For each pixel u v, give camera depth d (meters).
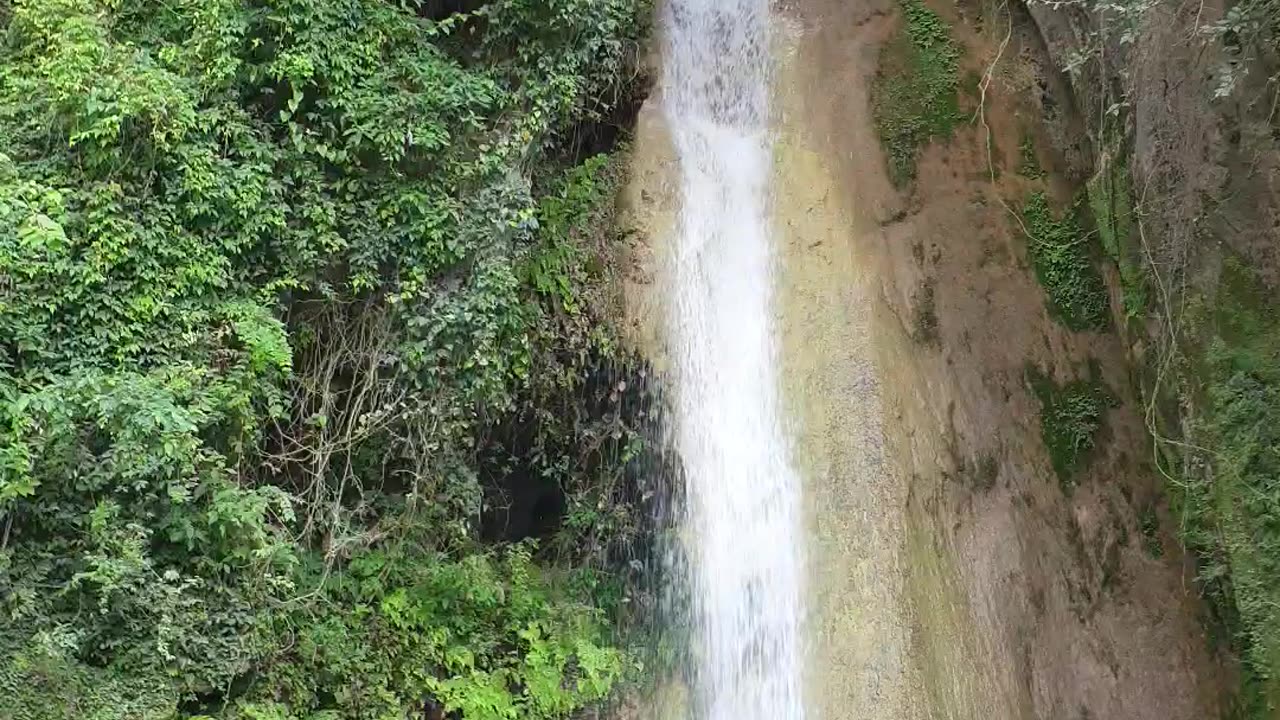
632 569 9.02
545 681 7.70
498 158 7.98
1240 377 7.13
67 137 6.84
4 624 5.86
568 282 8.77
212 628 6.45
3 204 6.38
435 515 7.91
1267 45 7.01
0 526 6.00
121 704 5.97
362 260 7.61
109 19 7.39
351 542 7.52
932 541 8.03
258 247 7.38
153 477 6.25
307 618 7.04
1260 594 6.79
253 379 6.97
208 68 7.39
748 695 8.16
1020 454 8.49
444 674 7.50
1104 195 8.95
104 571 5.96
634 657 8.46
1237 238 7.32
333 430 7.69
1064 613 7.95
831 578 8.06
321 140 7.69
